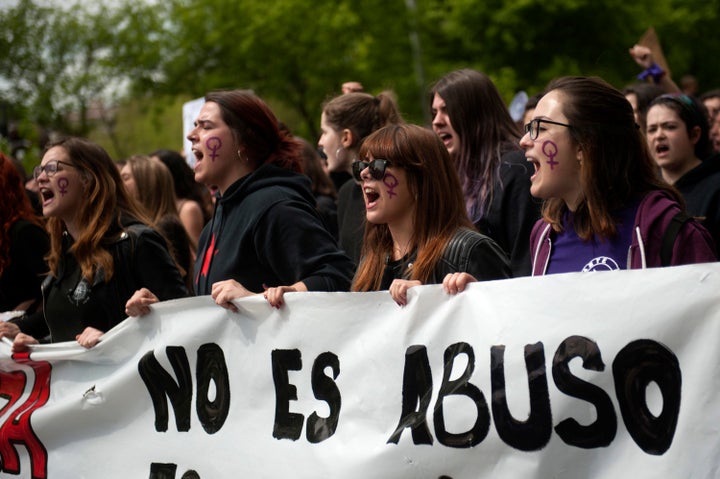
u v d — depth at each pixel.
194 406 4.18
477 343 3.38
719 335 2.93
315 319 3.82
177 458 4.22
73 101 24.73
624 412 3.07
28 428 4.63
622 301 3.10
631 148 3.41
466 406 3.38
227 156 4.48
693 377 2.95
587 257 3.43
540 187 3.47
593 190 3.37
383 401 3.61
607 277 3.13
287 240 4.20
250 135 4.49
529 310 3.27
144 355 4.33
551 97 3.47
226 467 4.04
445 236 3.77
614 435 3.09
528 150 3.50
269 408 3.95
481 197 4.79
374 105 5.64
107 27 24.83
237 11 23.14
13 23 24.36
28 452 4.66
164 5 24.92
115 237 4.68
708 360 2.93
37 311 5.46
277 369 3.92
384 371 3.62
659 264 3.27
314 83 23.06
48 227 4.90
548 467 3.20
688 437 2.94
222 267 4.36
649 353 3.04
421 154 3.82
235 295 4.04
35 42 24.62
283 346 3.91
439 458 3.43
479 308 3.40
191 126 8.88
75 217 4.77
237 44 23.36
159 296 4.64
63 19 24.86
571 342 3.17
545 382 3.21
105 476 4.42
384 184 3.85
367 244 4.05
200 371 4.17
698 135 5.23
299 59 22.77
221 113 4.49
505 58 19.66
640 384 3.05
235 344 4.07
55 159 4.73
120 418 4.41
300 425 3.84
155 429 4.31
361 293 3.72
